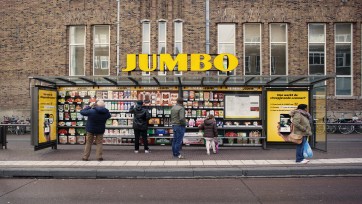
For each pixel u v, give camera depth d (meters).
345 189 8.48
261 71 22.20
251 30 22.39
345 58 22.52
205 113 14.78
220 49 22.19
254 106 14.60
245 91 14.65
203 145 14.55
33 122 13.11
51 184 9.23
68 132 14.86
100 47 22.69
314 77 13.02
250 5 22.00
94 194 8.13
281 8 22.02
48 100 13.92
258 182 9.41
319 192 8.20
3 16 22.94
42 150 14.06
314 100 14.47
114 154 13.04
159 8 21.98
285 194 8.04
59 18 22.55
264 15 21.98
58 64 22.48
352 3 22.05
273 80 14.07
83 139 14.85
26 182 9.48
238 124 14.64
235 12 21.94
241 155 12.79
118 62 22.02
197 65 15.80
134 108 13.39
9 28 22.89
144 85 14.80
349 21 22.06
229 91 14.72
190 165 10.73
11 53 22.86
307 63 22.05
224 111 14.59
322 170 10.18
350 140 17.58
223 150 14.15
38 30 22.67
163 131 14.72
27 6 22.75
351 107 22.06
